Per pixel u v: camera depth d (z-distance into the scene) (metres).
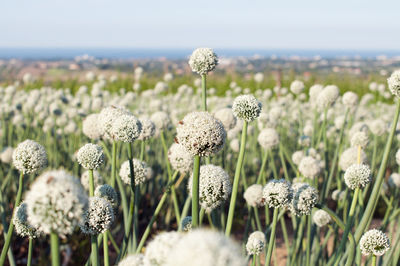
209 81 6.62
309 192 0.94
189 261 0.42
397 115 1.03
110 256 1.67
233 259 0.43
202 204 0.91
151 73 7.63
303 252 1.35
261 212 2.21
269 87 6.03
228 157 2.24
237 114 0.93
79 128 2.26
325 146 1.61
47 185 0.60
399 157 1.33
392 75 1.03
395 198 1.46
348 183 0.96
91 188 1.00
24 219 0.88
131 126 1.02
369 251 0.88
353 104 1.77
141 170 1.18
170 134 2.44
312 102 2.04
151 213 2.07
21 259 1.68
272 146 1.41
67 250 1.65
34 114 2.71
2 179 1.98
